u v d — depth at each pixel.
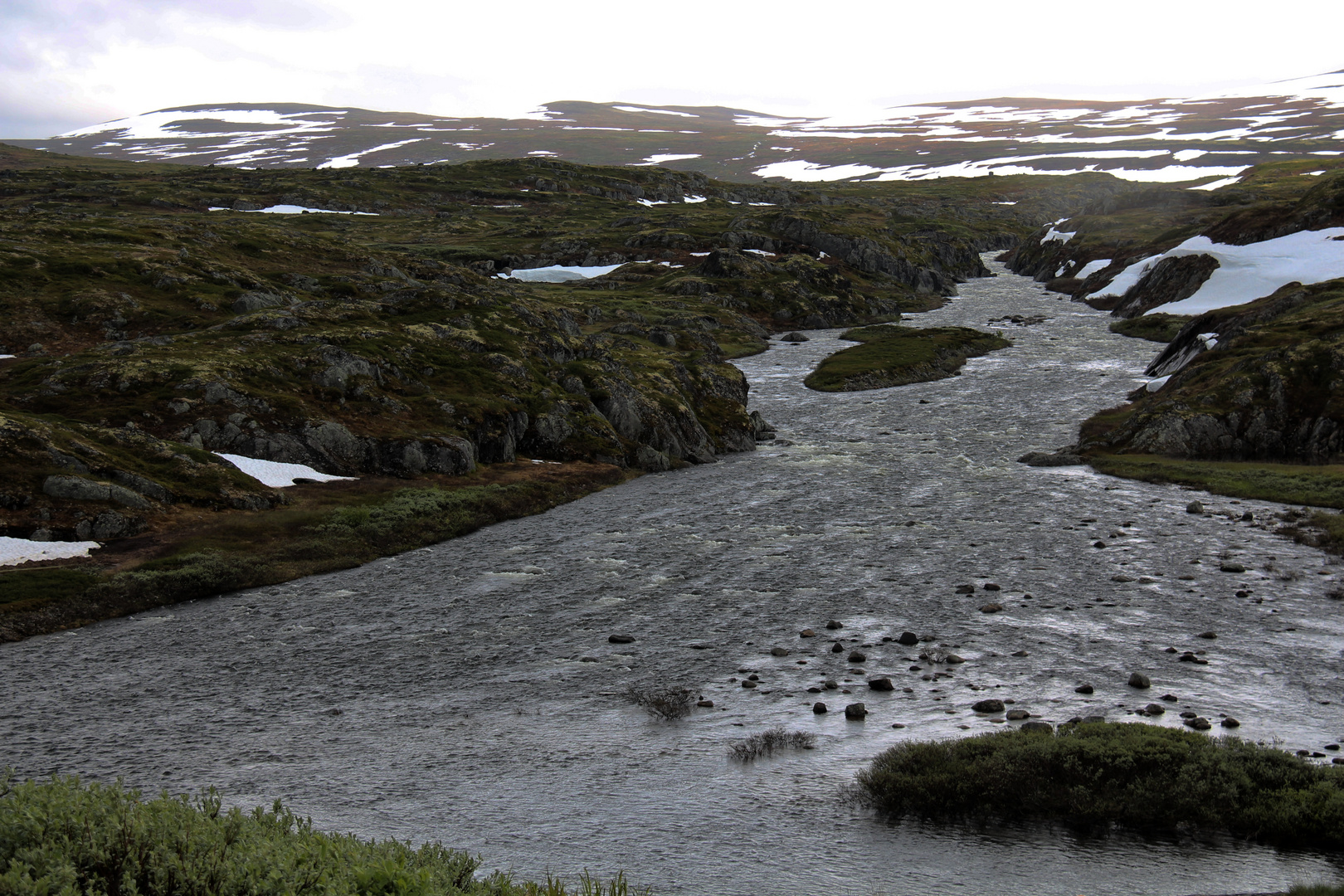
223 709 26.95
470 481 60.12
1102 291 157.38
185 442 56.00
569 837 18.48
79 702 27.66
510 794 20.72
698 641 32.16
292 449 57.78
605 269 181.62
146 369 61.66
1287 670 27.75
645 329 123.81
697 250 190.12
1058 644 30.62
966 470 65.38
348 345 72.50
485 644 32.59
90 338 76.44
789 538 47.38
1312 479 54.72
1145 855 16.61
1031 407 89.38
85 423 54.53
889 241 192.25
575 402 75.25
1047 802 18.39
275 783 21.61
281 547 45.12
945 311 161.12
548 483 61.66
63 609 36.41
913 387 103.12
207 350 67.31
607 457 69.62
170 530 45.69
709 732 24.16
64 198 198.62
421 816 19.66
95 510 44.97
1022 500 54.91
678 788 20.73
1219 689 26.28
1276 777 18.22
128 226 111.62
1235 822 17.28
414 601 38.25
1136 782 18.41
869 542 46.12
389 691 28.17
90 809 10.49
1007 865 16.48
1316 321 79.25
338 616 36.50
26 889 8.55
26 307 78.88
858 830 18.30
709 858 17.39
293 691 28.36
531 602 37.66
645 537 48.81
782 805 19.62
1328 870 15.75
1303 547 42.75
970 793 18.84
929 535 47.09
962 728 23.62
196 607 38.19
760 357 126.94
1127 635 31.31
